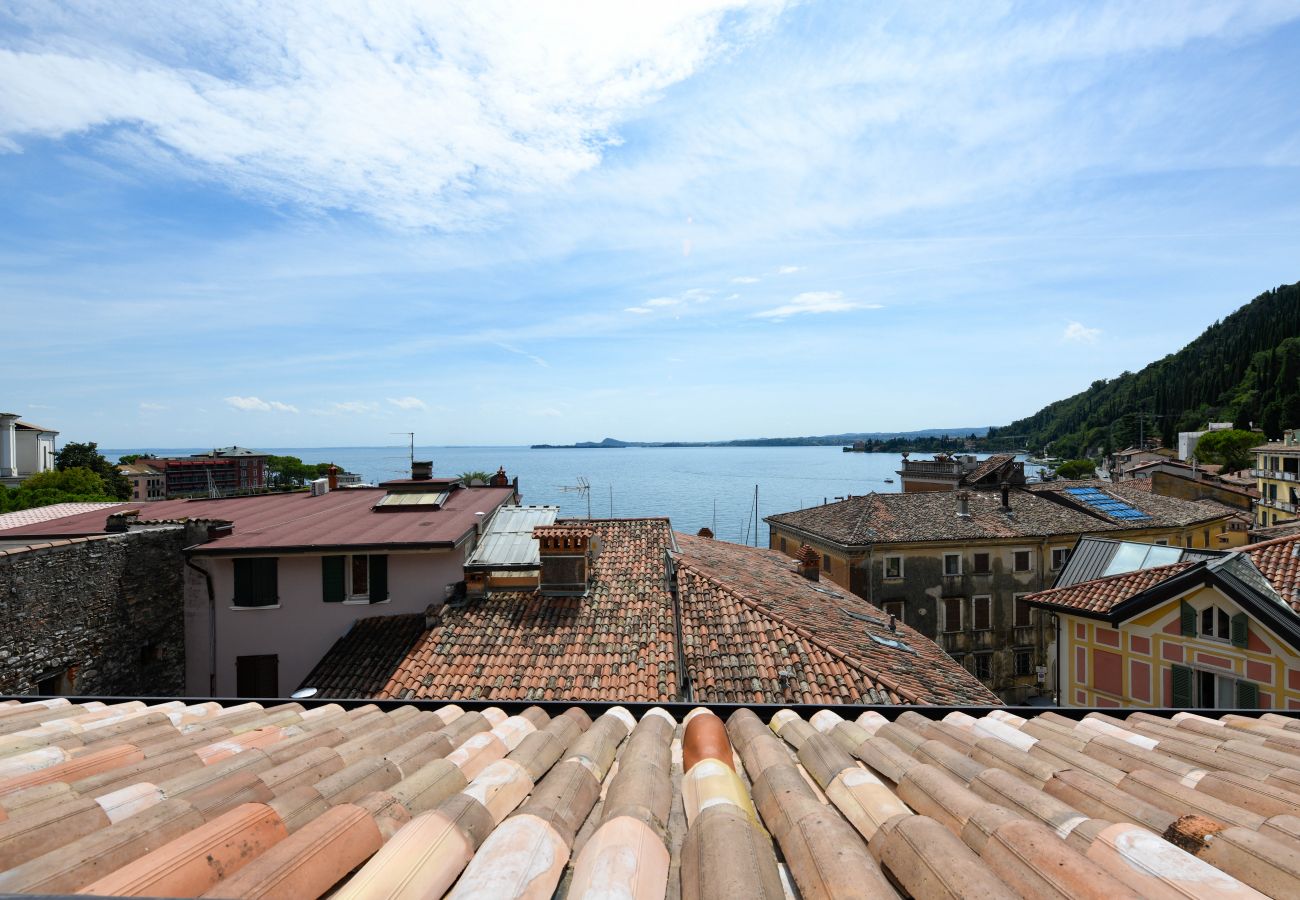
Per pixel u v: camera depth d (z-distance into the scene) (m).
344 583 15.73
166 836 3.06
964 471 53.81
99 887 2.47
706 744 4.84
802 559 24.59
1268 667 14.77
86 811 3.25
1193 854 3.12
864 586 33.78
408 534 16.27
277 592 15.64
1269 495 60.75
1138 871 2.82
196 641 15.59
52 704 6.05
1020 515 37.16
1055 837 2.92
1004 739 5.33
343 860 2.92
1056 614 19.55
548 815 3.44
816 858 2.88
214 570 15.65
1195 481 65.88
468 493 23.41
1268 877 2.78
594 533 18.53
